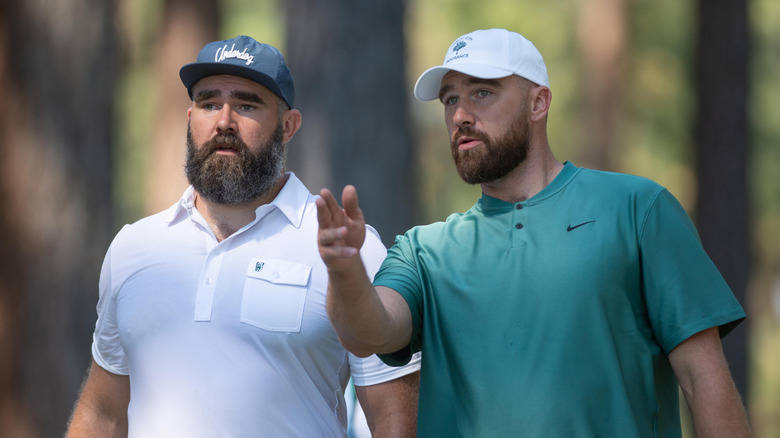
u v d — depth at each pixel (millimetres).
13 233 23734
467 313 10602
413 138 25781
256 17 41969
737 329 31000
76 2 24062
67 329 23797
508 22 46094
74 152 24062
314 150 25016
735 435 10062
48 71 23922
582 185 10844
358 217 9469
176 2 33844
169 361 11398
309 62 25172
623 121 44125
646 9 45844
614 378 10148
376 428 11969
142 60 40500
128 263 11898
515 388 10227
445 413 10633
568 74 46906
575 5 45562
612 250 10359
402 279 10938
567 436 10070
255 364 11328
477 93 10953
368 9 25156
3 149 23812
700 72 32062
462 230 11078
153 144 34625
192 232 11891
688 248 10445
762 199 50812
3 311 23641
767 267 52969
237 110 11773
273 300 11414
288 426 11375
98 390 12680
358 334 10023
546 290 10336
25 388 23562
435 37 45906
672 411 10656
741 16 31812
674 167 46469
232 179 11586
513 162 10906
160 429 11312
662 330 10359
